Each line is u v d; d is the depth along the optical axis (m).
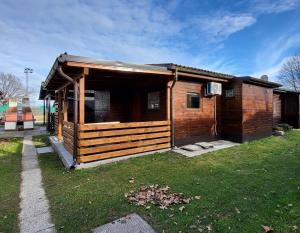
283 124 13.38
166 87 7.86
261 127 10.72
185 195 4.04
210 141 9.45
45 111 22.98
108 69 5.93
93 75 7.58
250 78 9.07
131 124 6.83
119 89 10.88
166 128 7.73
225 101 9.98
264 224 2.99
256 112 10.31
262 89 10.84
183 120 8.34
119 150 6.57
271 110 11.73
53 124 15.66
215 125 9.71
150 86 9.16
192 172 5.44
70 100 11.09
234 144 9.00
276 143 9.30
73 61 5.29
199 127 8.97
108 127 6.32
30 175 5.57
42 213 3.56
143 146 7.12
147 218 3.27
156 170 5.62
